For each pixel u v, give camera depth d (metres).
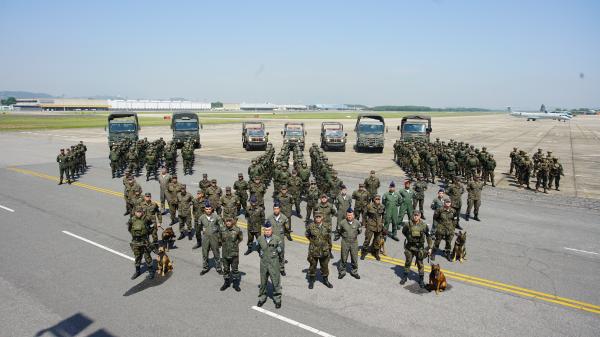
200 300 8.12
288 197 11.79
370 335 6.84
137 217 9.06
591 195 18.64
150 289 8.60
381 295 8.39
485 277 9.34
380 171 25.14
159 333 6.88
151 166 21.73
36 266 9.73
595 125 91.62
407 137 32.12
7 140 43.28
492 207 16.27
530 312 7.70
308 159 31.33
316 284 8.92
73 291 8.45
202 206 11.07
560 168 19.42
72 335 6.83
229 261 8.46
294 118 120.81
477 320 7.38
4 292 8.36
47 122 79.19
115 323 7.21
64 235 12.10
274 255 7.68
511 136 54.66
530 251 11.12
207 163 28.30
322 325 7.17
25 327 7.06
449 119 133.25
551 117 119.75
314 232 8.46
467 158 21.52
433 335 6.85
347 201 12.27
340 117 132.88
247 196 14.80
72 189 18.98
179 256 10.64
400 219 12.49
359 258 10.64
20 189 18.92
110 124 31.97
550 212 15.48
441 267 9.95
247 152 34.91
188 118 37.97
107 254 10.61
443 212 10.23
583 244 11.76
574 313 7.68
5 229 12.65
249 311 7.68
